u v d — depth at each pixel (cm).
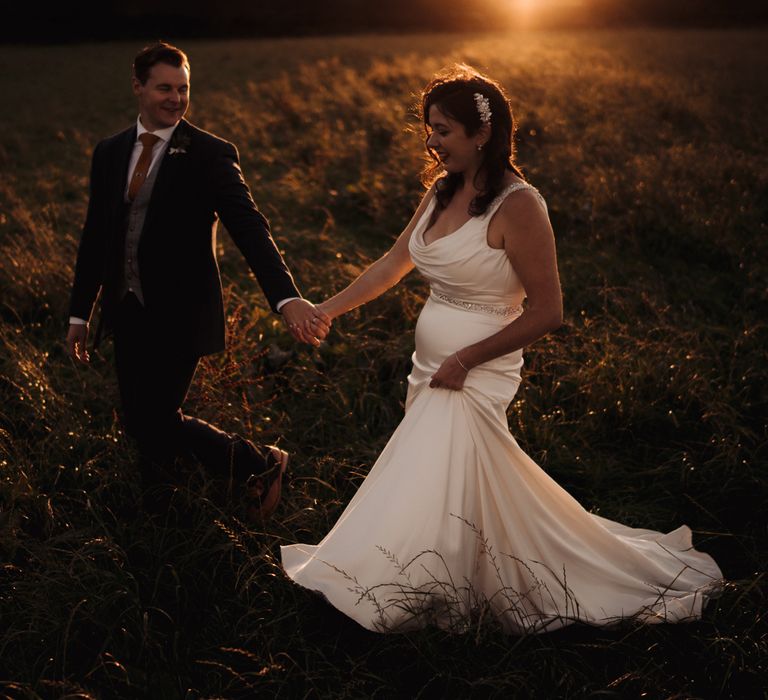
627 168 762
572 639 253
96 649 242
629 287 527
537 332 234
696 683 235
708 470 340
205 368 381
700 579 278
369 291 281
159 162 268
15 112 1308
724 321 493
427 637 238
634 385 391
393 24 4388
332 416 380
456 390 244
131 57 2611
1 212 691
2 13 3659
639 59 1898
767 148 908
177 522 294
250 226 269
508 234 230
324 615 256
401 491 242
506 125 230
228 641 244
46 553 270
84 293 294
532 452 353
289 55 2292
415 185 727
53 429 354
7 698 221
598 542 266
